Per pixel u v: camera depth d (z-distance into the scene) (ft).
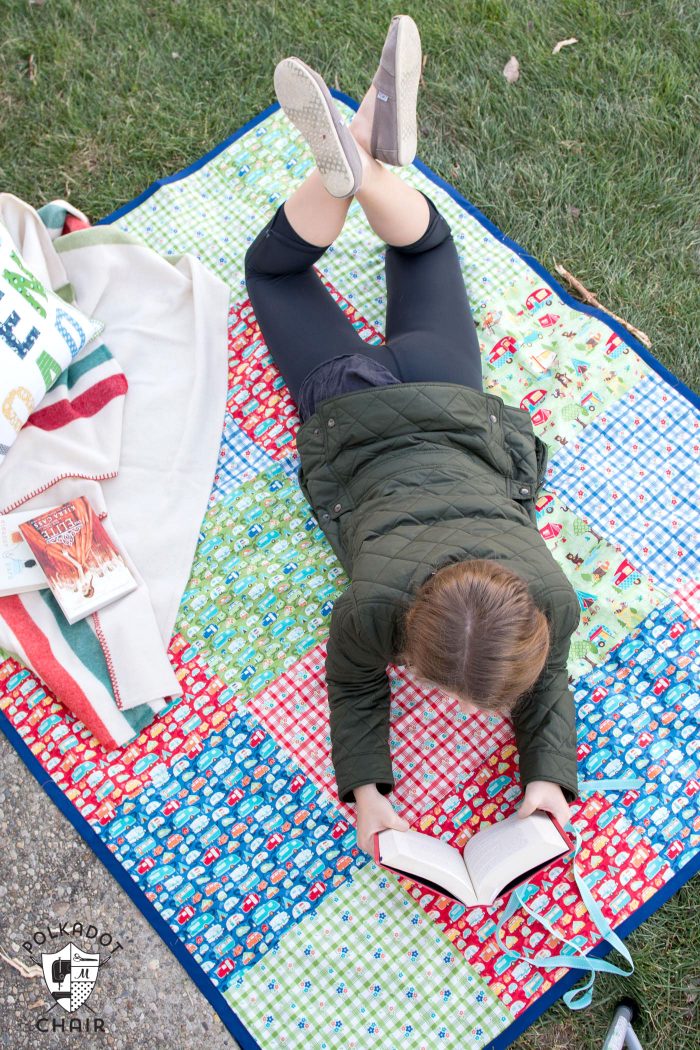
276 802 6.86
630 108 8.43
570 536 7.38
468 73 8.57
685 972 6.53
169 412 7.62
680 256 8.07
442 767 6.93
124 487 7.40
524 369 7.77
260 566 7.36
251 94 8.61
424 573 5.20
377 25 8.67
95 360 7.58
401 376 6.40
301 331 6.84
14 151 8.48
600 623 7.16
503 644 4.59
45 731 6.99
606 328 7.79
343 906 6.64
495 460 6.26
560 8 8.66
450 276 6.95
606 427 7.59
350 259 8.11
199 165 8.42
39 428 7.31
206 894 6.68
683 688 7.00
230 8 8.75
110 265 7.80
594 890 6.61
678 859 6.66
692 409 7.61
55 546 6.95
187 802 6.86
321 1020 6.40
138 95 8.61
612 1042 6.08
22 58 8.71
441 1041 6.35
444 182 8.27
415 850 5.93
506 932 6.57
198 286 7.80
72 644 6.98
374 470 6.13
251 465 7.61
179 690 7.01
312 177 6.41
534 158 8.38
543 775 6.01
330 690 6.25
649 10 8.61
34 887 6.75
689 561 7.28
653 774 6.84
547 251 8.14
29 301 6.94
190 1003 6.50
